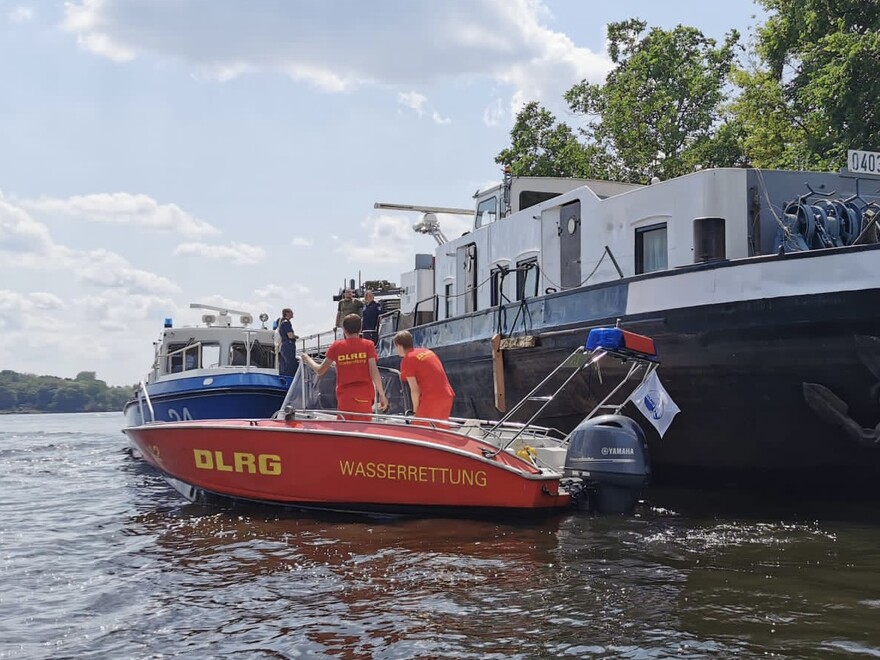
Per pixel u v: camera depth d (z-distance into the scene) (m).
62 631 4.84
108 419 94.81
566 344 10.75
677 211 10.06
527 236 12.96
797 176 9.95
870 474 8.86
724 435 9.32
